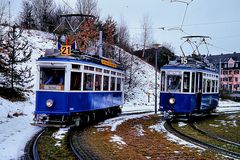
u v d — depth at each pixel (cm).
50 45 3934
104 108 1933
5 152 977
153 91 4325
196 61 2252
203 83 2288
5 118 1725
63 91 1538
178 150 1150
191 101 2062
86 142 1229
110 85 2030
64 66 1540
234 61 9238
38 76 1567
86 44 3316
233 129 1873
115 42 4578
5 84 2438
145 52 5669
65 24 4181
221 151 1174
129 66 4278
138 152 1088
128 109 2912
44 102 1553
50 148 1088
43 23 4678
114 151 1086
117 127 1677
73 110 1573
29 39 3838
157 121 2061
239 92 6194
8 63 2591
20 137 1238
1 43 2753
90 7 4172
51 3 4797
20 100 2380
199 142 1338
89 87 1705
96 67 1772
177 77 2069
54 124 1529
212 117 2580
